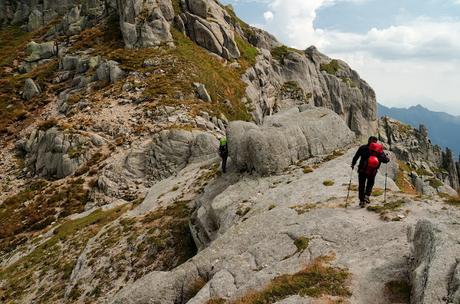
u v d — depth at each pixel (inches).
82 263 1231.5
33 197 2017.7
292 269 553.3
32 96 3223.4
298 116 1307.8
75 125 2410.2
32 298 1202.6
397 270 481.4
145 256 1142.3
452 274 394.0
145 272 1087.6
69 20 4325.8
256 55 4407.0
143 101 2632.9
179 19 3695.9
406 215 634.2
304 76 4948.3
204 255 706.2
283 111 1461.6
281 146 1120.8
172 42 3437.5
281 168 1108.5
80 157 2191.2
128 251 1190.9
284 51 5098.4
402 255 504.1
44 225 1781.5
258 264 607.8
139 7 3521.2
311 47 5689.0
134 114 2496.3
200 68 3184.1
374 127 5964.6
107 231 1376.7
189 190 1439.5
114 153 2167.8
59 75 3410.4
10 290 1284.4
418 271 423.5
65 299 1104.2
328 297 460.1
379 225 604.1
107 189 1942.7
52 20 5088.6
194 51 3501.5
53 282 1242.6
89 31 3897.6
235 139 1243.2
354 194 796.6
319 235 616.7
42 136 2407.7
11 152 2522.1
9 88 3361.2
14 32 5172.2
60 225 1695.4
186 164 2012.8
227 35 3929.6
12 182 2246.6
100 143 2274.9
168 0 3708.2
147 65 3073.3
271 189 984.3
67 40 3914.9
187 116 2449.6
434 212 625.9
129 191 1947.6
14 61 4028.1
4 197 2122.3
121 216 1475.1
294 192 896.3
